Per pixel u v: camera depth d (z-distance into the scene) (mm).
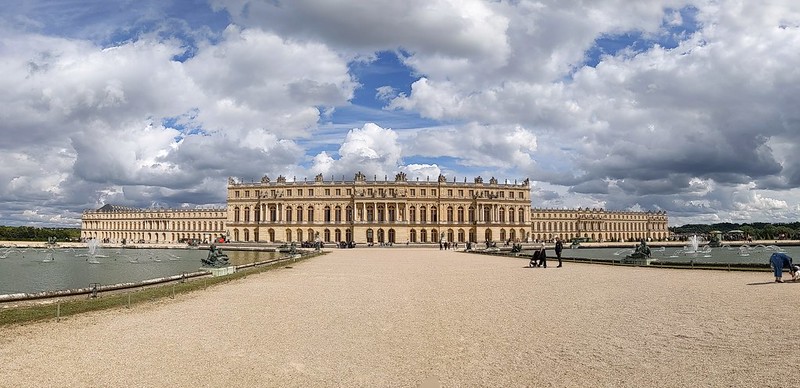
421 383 15000
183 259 104750
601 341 19797
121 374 15766
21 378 15320
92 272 69250
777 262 38656
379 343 19938
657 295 32469
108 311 27844
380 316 26047
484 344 19578
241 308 28922
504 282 42719
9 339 20609
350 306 29562
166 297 33844
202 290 38062
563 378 15281
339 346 19469
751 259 92062
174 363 17047
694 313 25375
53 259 104000
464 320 24625
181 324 23922
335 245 193250
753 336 19984
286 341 20328
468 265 67938
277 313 27109
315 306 29609
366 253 117125
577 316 25234
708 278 43344
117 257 113062
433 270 58375
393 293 35750
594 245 171625
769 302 28297
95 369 16297
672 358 17172
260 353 18438
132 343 19922
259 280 46344
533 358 17500
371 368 16531
